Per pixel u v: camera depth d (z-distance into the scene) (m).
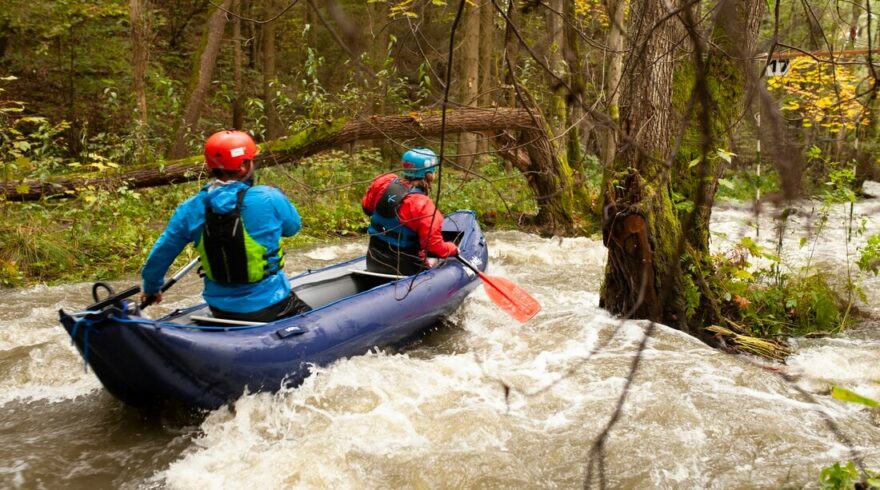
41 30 11.86
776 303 5.41
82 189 7.85
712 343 4.84
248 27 16.33
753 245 5.11
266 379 3.78
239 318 3.85
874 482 2.59
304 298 4.84
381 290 4.56
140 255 7.27
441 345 4.89
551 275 6.99
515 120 8.71
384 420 3.65
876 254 5.55
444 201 10.05
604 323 5.05
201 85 10.79
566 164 9.40
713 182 4.68
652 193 4.66
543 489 3.11
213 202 3.60
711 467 3.27
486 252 5.91
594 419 3.70
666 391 3.99
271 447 3.48
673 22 4.45
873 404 1.74
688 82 4.58
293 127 9.57
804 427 3.62
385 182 5.04
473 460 3.30
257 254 3.72
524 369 4.39
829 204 5.54
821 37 3.07
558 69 7.91
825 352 4.72
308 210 9.35
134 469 3.32
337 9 1.97
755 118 2.05
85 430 3.69
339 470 3.23
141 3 10.22
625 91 4.68
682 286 4.86
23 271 6.62
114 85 12.41
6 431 3.66
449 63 2.23
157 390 3.58
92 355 3.43
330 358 4.11
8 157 8.95
